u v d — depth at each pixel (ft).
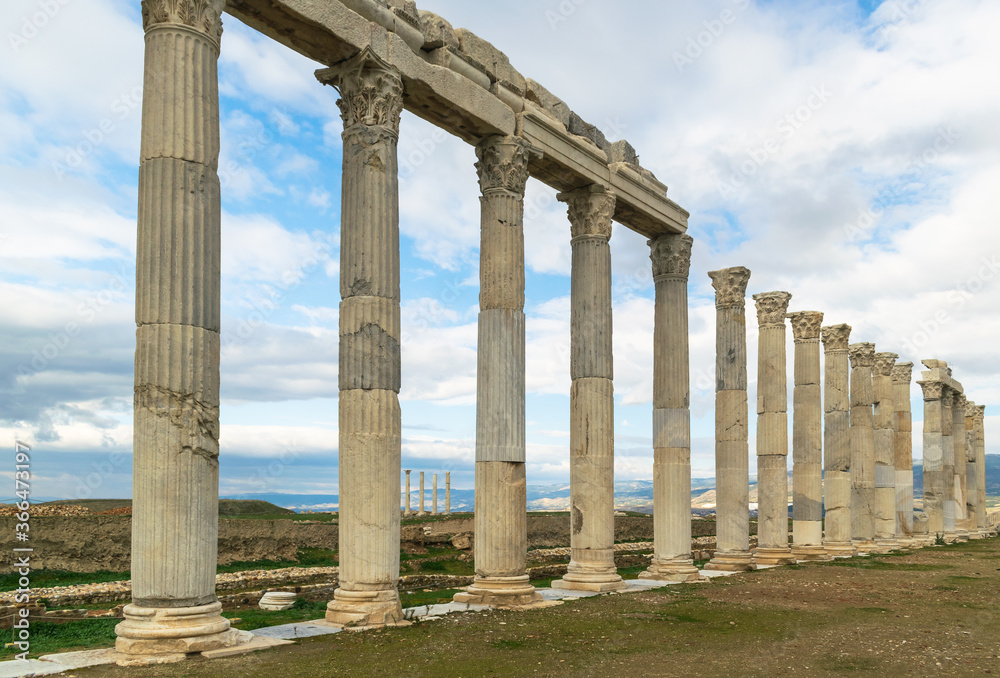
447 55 63.00
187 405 42.27
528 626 53.31
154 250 42.42
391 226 55.26
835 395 130.82
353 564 52.37
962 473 193.98
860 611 62.49
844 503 128.16
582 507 75.46
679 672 40.22
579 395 76.38
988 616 60.64
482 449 65.26
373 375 53.31
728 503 99.14
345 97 56.03
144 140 43.39
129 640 40.09
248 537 90.33
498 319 65.98
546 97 74.74
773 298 114.11
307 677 37.04
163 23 43.65
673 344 88.79
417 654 43.24
